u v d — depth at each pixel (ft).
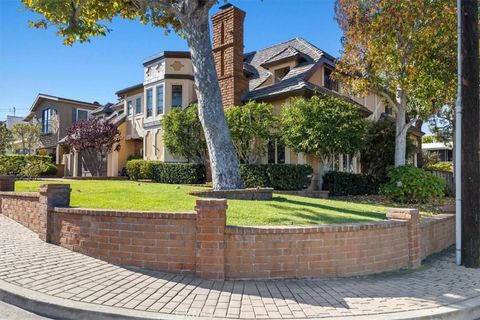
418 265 23.43
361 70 48.47
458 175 24.32
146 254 19.83
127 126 81.41
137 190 38.17
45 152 106.73
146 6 41.52
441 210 38.60
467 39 24.08
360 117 48.85
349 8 48.52
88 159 83.15
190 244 19.34
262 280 19.02
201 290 17.15
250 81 65.41
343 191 51.37
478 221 23.49
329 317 14.58
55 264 19.93
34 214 28.07
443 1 42.86
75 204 28.25
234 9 58.59
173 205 27.81
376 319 14.53
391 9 43.98
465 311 15.89
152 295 16.28
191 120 55.72
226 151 36.35
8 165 67.56
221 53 60.18
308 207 29.91
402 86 46.03
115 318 14.32
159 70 71.00
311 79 57.77
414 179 45.50
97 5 43.19
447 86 44.73
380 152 58.75
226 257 19.03
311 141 45.91
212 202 19.01
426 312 15.31
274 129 51.60
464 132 24.08
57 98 106.32
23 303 15.55
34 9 38.58
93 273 18.78
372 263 21.31
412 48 45.37
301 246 19.70
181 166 57.82
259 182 48.96
